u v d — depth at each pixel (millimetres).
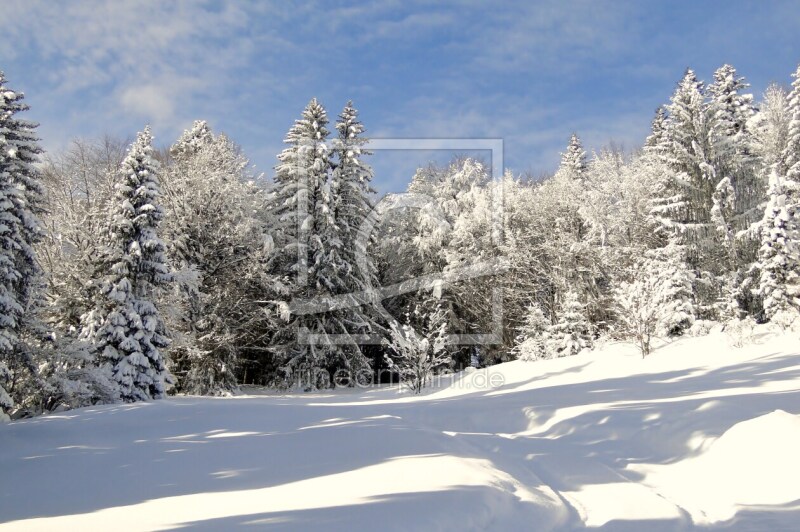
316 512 3986
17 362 16172
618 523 4484
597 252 28734
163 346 19969
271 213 27969
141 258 19281
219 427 8930
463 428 10016
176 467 6020
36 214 17547
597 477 6000
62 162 26250
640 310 19031
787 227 21047
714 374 12695
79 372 17031
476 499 4340
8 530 3941
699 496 5316
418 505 4109
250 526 3707
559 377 18094
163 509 4352
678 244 26094
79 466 6332
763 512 4488
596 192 30172
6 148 15961
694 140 28469
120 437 8289
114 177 24875
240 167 30250
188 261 25688
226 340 25453
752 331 17672
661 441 7105
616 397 10367
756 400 8156
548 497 5117
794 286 20047
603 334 25500
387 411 11617
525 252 30719
